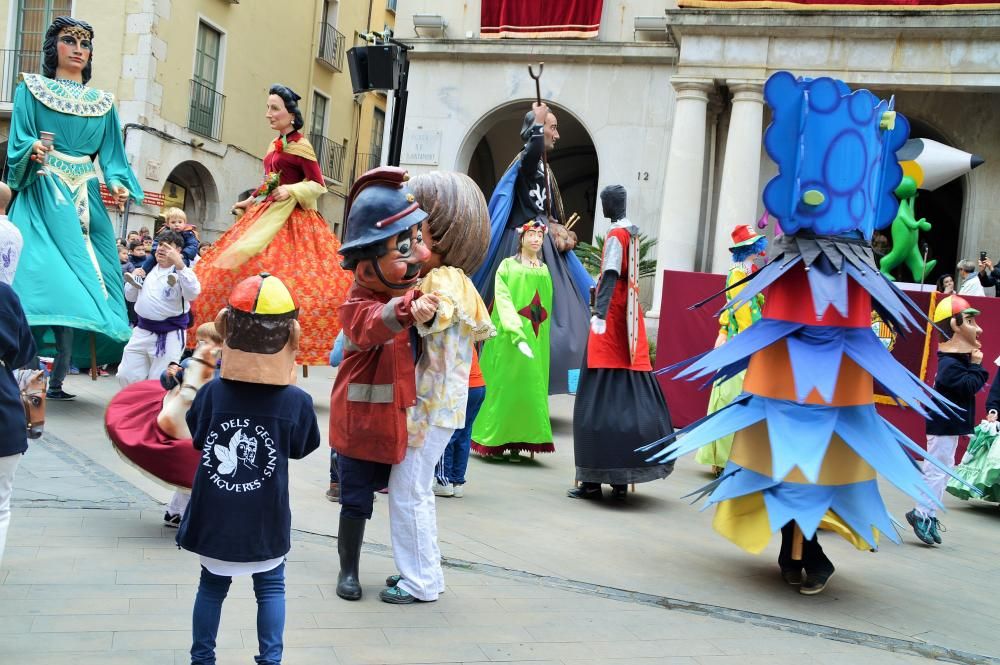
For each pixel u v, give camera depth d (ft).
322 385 39.34
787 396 16.48
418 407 14.66
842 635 14.79
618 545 19.10
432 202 15.37
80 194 28.37
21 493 18.42
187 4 70.08
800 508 16.07
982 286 39.91
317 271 30.37
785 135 16.25
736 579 17.43
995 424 26.76
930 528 21.95
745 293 16.58
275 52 83.35
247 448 10.81
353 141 100.63
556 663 12.61
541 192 30.86
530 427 27.32
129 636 12.09
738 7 53.26
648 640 13.83
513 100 62.64
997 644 14.97
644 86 60.54
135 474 20.83
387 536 18.10
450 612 14.33
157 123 67.87
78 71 29.04
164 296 25.61
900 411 32.24
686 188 54.80
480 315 15.30
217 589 10.82
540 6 61.46
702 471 29.09
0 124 70.44
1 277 17.87
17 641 11.65
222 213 77.30
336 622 13.39
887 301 15.81
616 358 22.91
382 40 27.30
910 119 57.88
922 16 50.93
